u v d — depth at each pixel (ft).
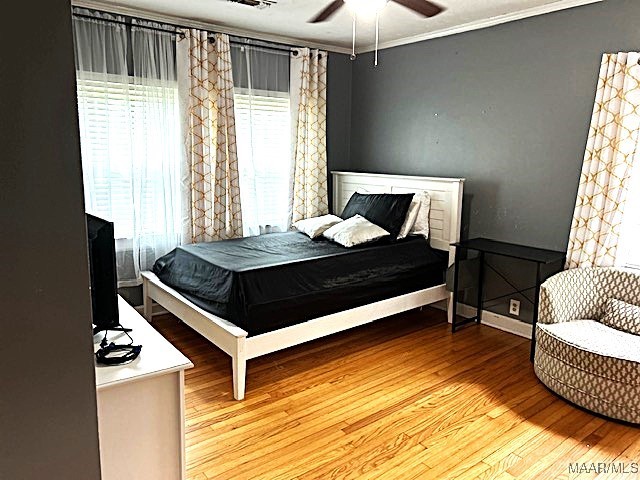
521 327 12.75
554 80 11.60
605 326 9.95
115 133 12.40
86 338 4.13
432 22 12.98
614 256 10.76
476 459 7.54
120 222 12.77
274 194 15.55
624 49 10.41
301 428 8.39
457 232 13.34
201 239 13.92
